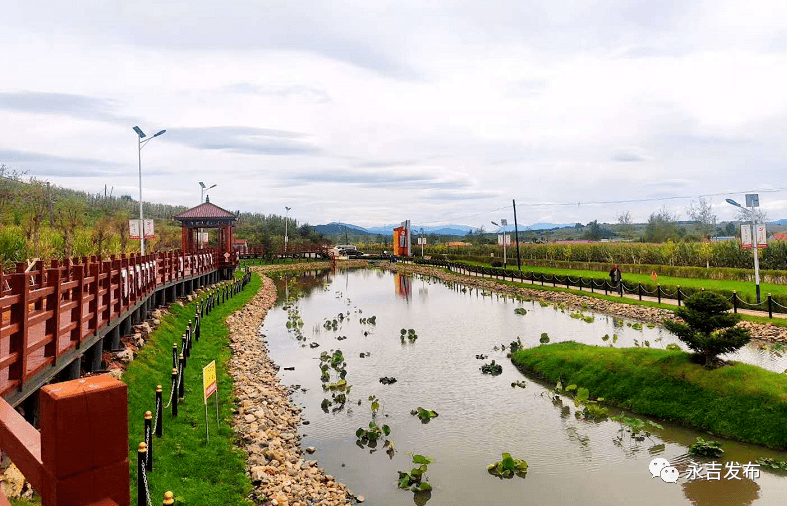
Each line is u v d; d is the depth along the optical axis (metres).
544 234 145.50
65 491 2.28
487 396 16.28
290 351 22.70
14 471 6.69
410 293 45.03
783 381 13.23
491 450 12.41
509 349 22.39
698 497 9.98
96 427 2.39
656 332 24.69
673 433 12.89
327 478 10.79
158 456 9.91
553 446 12.54
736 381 13.55
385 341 24.67
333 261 80.94
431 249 98.31
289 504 9.42
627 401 14.74
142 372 13.62
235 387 15.43
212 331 22.53
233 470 10.12
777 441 11.66
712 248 43.47
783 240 38.50
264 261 76.38
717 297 14.40
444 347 23.17
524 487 10.60
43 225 34.03
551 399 15.85
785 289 29.05
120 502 2.47
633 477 10.88
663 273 41.66
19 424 3.02
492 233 162.25
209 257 36.38
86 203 71.94
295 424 13.99
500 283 46.47
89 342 11.08
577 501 10.02
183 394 13.35
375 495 10.33
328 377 18.50
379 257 95.50
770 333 21.70
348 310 34.81
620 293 33.94
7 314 11.88
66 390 2.34
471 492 10.45
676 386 14.34
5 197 37.06
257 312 31.61
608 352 17.50
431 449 12.52
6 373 8.25
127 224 50.12
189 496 8.84
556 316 30.64
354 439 13.09
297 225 121.50
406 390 17.05
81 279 10.32
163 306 22.30
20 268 9.56
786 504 9.63
